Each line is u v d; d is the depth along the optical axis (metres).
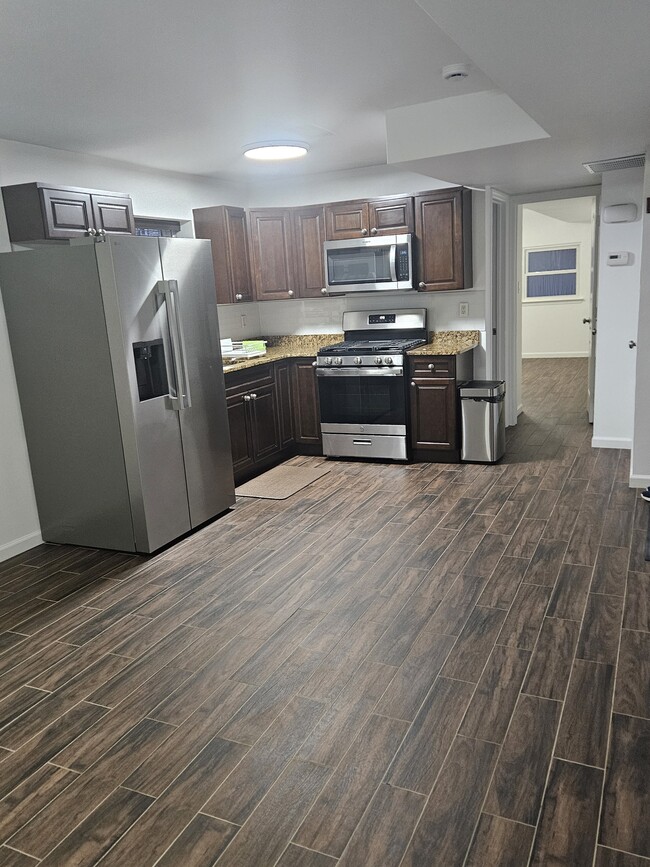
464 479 4.57
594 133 3.18
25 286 3.54
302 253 5.48
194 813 1.78
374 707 2.17
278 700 2.24
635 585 2.88
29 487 3.86
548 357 10.90
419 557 3.31
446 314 5.44
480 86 3.27
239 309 5.86
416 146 3.61
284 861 1.61
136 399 3.46
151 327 3.54
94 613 2.97
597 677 2.25
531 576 3.03
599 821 1.67
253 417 4.95
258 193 5.91
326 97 3.33
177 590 3.14
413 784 1.83
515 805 1.73
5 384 3.68
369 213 5.19
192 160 4.65
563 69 2.14
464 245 5.02
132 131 3.73
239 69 2.84
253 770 1.92
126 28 2.33
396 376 4.94
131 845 1.69
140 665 2.52
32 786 1.92
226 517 4.12
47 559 3.67
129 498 3.57
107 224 3.89
